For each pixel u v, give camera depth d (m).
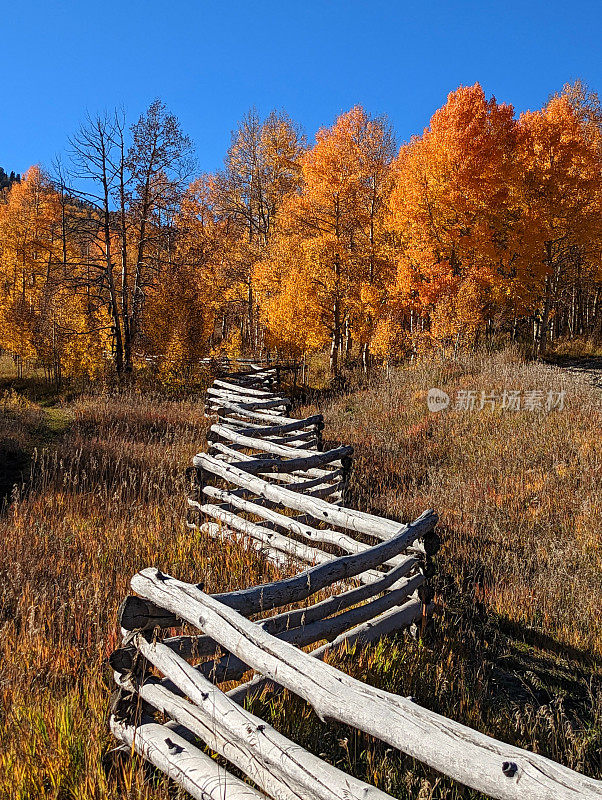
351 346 28.70
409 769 2.68
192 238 25.62
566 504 7.53
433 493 8.23
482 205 18.98
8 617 4.23
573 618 5.04
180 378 21.67
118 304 25.00
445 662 3.93
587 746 3.20
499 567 5.98
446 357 18.52
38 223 31.86
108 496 7.37
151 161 21.47
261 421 12.62
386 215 22.28
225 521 6.19
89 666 3.41
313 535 5.04
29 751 2.61
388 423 13.02
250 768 2.25
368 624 3.88
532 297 20.16
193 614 2.82
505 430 11.01
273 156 27.52
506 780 1.75
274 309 21.98
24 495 7.99
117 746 2.73
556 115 20.00
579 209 20.17
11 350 23.80
